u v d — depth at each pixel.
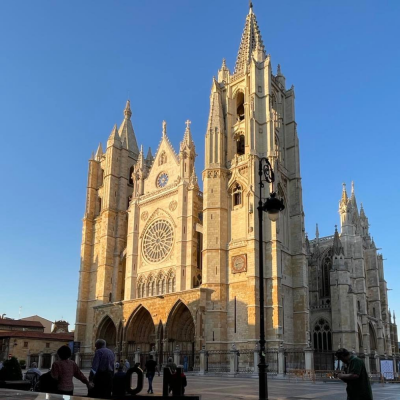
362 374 13.07
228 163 77.81
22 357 98.12
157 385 39.19
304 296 71.50
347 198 104.69
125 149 102.38
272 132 75.19
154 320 72.19
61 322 130.62
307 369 49.06
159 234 83.06
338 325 82.69
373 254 109.12
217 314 66.94
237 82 83.12
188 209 78.62
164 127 91.56
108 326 83.88
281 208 24.62
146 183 90.44
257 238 68.31
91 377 18.52
